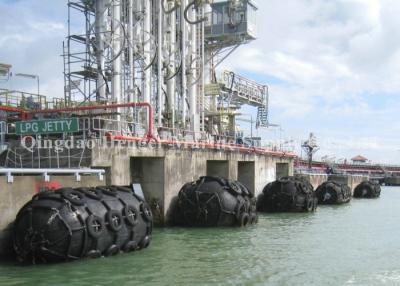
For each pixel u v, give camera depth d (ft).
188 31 137.39
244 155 124.98
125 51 111.86
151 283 48.19
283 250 68.08
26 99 103.09
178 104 133.18
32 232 51.62
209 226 86.89
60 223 52.16
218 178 90.17
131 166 90.38
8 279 47.44
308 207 122.31
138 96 115.85
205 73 164.76
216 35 160.66
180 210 88.79
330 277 54.03
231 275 52.60
